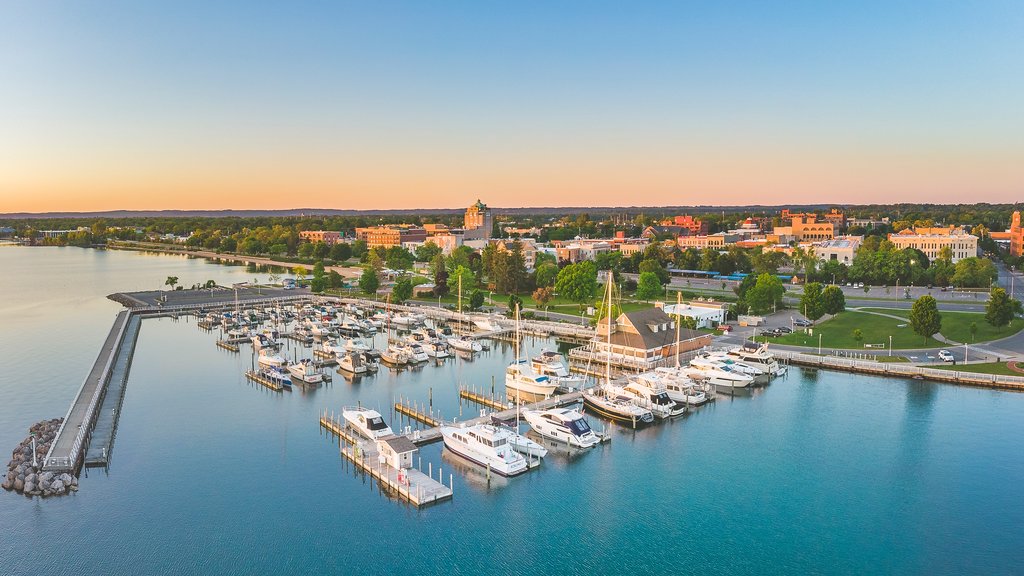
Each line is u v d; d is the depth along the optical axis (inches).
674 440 3804.1
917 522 2869.1
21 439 3757.4
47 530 2790.4
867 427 3939.5
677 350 5049.2
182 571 2522.1
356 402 4520.2
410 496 3031.5
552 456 3595.0
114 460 3491.6
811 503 3041.3
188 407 4382.4
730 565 2578.7
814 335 6200.8
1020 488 3147.1
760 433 3890.3
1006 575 2495.1
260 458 3531.0
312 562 2586.1
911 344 5713.6
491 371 5403.5
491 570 2546.8
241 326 7135.8
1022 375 4665.4
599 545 2711.6
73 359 5733.3
